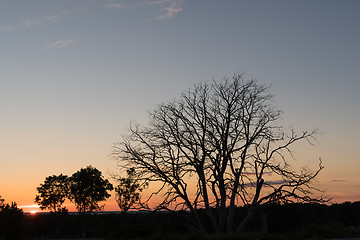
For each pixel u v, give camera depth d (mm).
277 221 36281
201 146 35125
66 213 73812
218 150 35375
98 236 40844
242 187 35062
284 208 36875
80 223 56344
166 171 35844
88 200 75188
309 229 31578
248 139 36156
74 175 75500
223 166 35531
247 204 35625
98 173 76062
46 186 76125
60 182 76875
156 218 38344
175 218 36281
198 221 34875
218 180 35094
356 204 51531
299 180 35656
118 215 55875
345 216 48406
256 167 36094
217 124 36219
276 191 35469
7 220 32969
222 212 34875
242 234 26312
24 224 34656
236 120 36219
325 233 30406
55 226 58312
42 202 75688
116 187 55781
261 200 35406
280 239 26156
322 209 42469
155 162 36000
